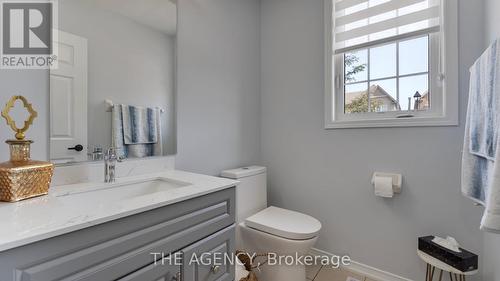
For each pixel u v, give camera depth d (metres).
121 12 1.25
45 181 0.87
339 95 1.84
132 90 1.30
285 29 2.07
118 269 0.68
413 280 1.53
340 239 1.81
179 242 0.85
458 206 1.40
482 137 0.97
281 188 2.11
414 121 1.51
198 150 1.65
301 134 1.99
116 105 1.23
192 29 1.60
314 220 1.60
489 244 1.25
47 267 0.56
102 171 1.18
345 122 1.76
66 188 0.98
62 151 1.06
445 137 1.43
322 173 1.89
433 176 1.47
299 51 1.99
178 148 1.52
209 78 1.73
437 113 1.48
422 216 1.50
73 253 0.60
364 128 1.70
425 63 1.52
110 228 0.67
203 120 1.69
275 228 1.46
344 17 1.79
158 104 1.41
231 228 1.08
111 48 1.21
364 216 1.71
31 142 0.86
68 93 1.08
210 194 0.98
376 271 1.66
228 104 1.89
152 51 1.39
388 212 1.62
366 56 1.73
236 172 1.77
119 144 1.24
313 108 1.93
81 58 1.12
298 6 2.00
